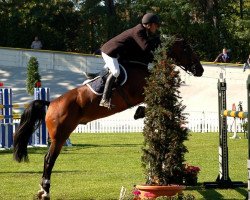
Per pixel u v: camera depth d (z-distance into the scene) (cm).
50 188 1095
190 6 4369
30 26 4634
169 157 847
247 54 4272
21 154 1059
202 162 1502
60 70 4059
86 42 4703
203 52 4272
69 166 1432
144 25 1012
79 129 2720
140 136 2381
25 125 1055
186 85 3438
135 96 1027
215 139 2169
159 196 833
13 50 4203
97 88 1014
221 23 4322
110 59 1015
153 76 862
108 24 4612
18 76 3881
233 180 1179
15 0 4688
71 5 4791
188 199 837
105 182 1159
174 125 851
